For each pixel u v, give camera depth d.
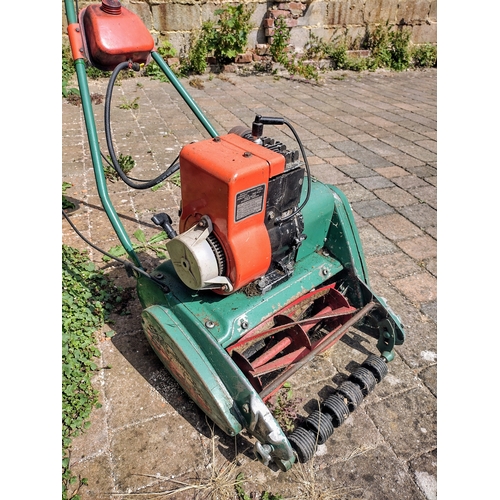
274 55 8.37
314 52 8.92
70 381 2.17
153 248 3.24
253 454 1.96
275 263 2.05
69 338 2.34
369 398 2.22
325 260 2.33
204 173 1.69
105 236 3.37
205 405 1.88
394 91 7.87
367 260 3.28
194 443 1.99
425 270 3.21
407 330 2.66
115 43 2.28
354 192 4.23
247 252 1.77
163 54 7.75
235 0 7.90
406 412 2.16
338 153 5.08
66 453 1.91
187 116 5.87
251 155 1.73
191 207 1.85
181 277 1.87
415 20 9.56
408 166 4.83
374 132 5.79
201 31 7.89
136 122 5.58
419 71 9.62
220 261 1.77
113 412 2.10
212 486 1.82
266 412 1.69
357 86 8.06
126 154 4.68
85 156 4.60
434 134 5.79
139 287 2.29
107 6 2.30
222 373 1.79
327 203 2.25
